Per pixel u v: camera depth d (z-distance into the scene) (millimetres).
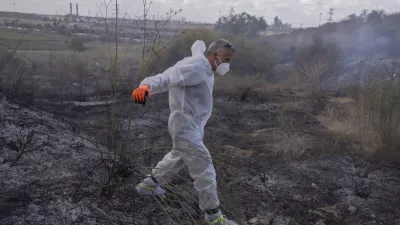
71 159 3943
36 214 2830
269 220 3508
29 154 3855
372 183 4559
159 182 3293
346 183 4543
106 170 3562
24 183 3270
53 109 6691
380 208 3963
